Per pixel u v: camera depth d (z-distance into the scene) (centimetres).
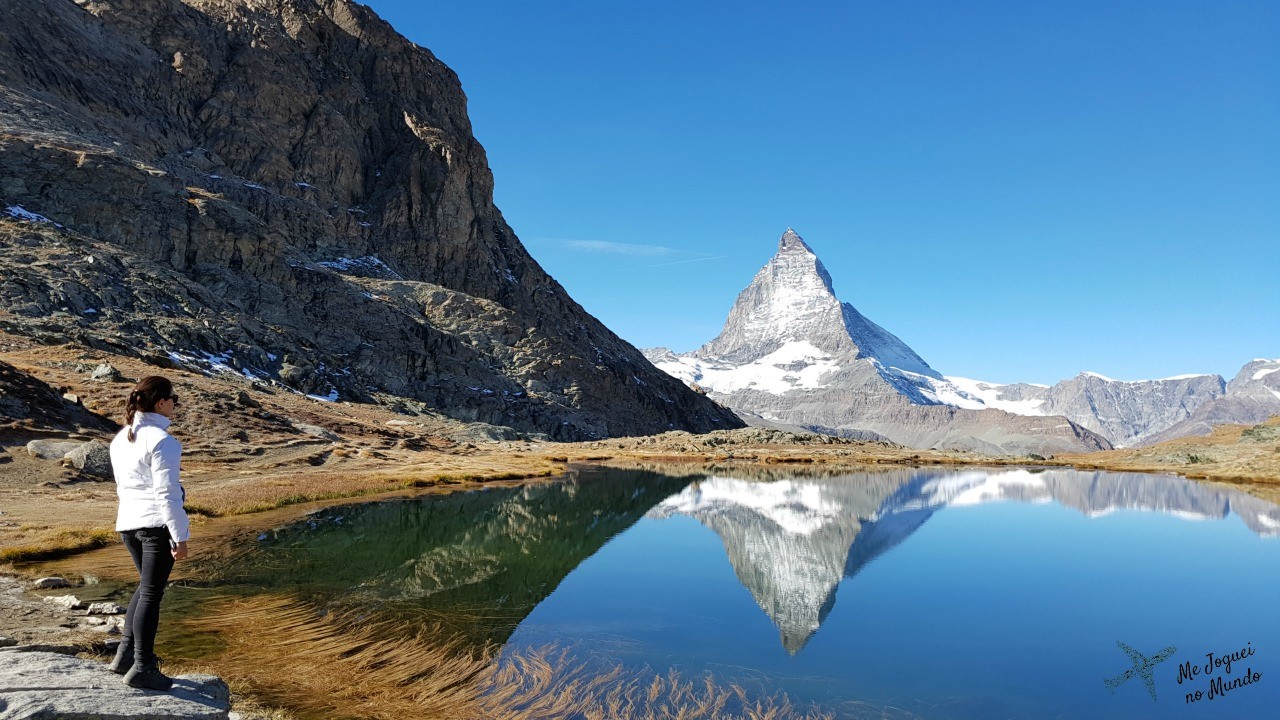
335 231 15950
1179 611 1842
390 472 5066
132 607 717
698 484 5612
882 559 2578
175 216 11281
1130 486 5891
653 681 1235
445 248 17950
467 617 1580
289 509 3247
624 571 2253
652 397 19975
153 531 699
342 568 2019
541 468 6519
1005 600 1941
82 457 3123
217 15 18212
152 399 708
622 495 4634
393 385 12288
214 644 1232
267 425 5619
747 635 1550
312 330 12012
